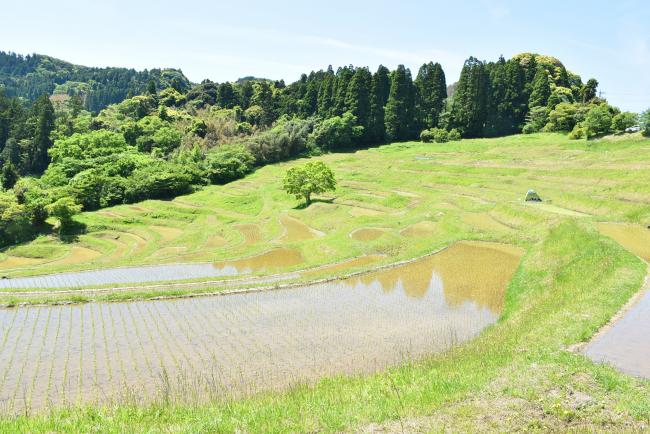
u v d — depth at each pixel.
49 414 13.61
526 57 126.44
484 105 113.44
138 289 30.84
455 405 12.12
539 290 24.72
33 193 74.31
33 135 123.38
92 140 105.69
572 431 10.42
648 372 13.95
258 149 108.44
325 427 11.29
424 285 29.80
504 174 68.38
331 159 105.00
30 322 24.11
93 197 83.44
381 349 19.67
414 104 121.50
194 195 88.25
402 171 81.50
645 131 73.62
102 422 12.30
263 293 29.19
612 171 55.25
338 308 25.69
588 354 15.32
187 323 23.69
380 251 40.41
